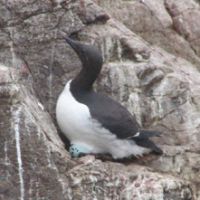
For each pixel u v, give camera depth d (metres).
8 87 11.48
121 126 12.20
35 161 11.60
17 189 11.55
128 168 12.38
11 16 13.25
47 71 13.40
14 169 11.52
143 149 12.75
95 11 13.82
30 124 11.55
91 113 12.04
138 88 13.70
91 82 12.38
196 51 16.44
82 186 11.76
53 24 13.41
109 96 13.59
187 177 12.97
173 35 16.23
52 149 11.70
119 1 15.76
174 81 13.85
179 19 16.58
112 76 13.61
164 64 14.34
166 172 12.93
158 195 12.01
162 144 13.40
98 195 11.84
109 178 11.95
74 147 12.40
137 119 13.61
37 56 13.36
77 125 12.12
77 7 13.63
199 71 15.93
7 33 13.25
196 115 13.70
